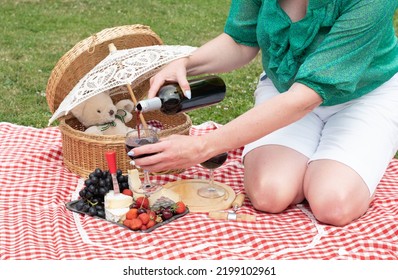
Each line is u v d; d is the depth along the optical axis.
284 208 3.27
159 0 8.80
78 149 3.62
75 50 3.59
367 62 3.02
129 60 3.48
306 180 3.23
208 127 4.48
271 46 3.23
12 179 3.64
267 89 3.56
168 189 3.37
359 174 3.14
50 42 6.93
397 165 3.90
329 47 2.95
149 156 2.85
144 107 2.98
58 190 3.48
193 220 3.18
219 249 2.89
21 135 4.29
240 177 3.72
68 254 2.81
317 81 2.93
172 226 3.12
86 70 3.78
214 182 3.57
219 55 3.52
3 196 3.45
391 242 2.98
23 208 3.28
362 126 3.27
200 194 3.41
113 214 3.12
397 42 3.41
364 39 2.95
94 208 3.21
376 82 3.35
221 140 2.91
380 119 3.31
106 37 3.61
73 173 3.71
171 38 7.28
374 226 3.09
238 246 2.97
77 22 7.70
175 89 3.17
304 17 3.07
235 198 3.38
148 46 3.75
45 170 3.75
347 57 2.95
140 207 3.15
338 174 3.13
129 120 3.94
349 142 3.22
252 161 3.33
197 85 3.26
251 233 3.05
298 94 2.94
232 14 3.51
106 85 3.41
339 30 2.94
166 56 3.47
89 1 8.57
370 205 3.37
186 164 2.92
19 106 5.18
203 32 7.56
